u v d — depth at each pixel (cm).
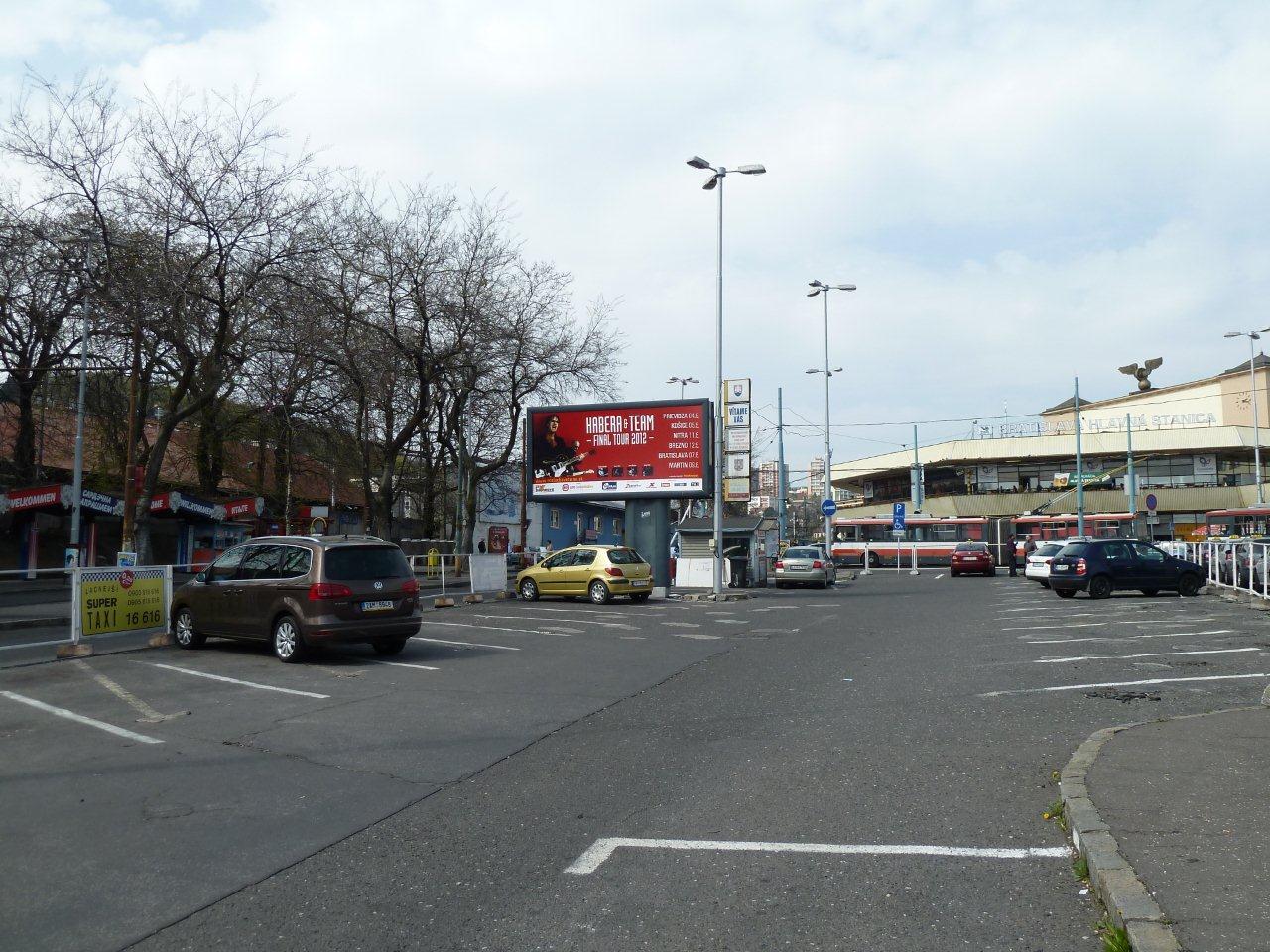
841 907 430
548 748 780
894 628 1717
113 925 430
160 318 2042
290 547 1312
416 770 708
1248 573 2259
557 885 469
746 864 491
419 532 5175
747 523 3547
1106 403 8069
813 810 581
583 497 2786
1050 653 1267
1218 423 7244
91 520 2912
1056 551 2788
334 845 538
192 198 2122
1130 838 467
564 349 3359
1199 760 625
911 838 523
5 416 3120
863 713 891
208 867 503
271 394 2464
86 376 2692
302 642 1251
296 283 2258
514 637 1612
